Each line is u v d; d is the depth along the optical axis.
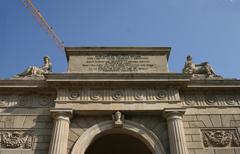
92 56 29.77
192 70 29.59
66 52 30.00
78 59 29.53
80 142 24.05
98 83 26.64
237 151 24.19
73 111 25.28
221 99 27.28
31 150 24.06
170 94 26.53
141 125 25.17
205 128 25.48
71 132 24.81
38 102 26.89
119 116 25.14
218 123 25.80
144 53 30.05
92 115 25.69
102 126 25.09
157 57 29.80
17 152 23.91
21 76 28.84
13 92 27.39
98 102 25.88
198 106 26.70
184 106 26.67
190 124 25.66
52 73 26.56
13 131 25.14
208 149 24.23
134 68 28.92
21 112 26.22
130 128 25.05
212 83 27.47
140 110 25.44
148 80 26.64
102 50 30.02
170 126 24.47
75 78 26.58
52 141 23.33
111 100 26.02
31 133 25.05
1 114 26.00
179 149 22.86
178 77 26.80
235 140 24.77
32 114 26.12
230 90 27.64
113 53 30.00
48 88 27.06
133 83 26.72
